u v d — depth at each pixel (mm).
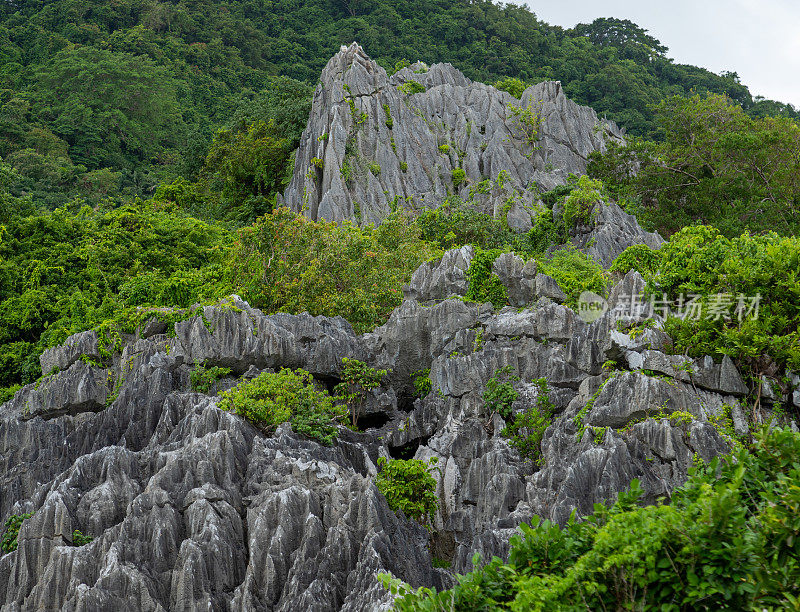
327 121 77812
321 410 41406
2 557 36219
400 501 37719
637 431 35500
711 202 71750
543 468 37281
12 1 161875
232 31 156375
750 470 21078
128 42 146625
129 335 47219
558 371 41125
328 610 31703
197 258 68312
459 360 43438
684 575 19281
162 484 36438
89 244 66375
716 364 37531
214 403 40469
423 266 50188
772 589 18531
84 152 121250
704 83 147625
